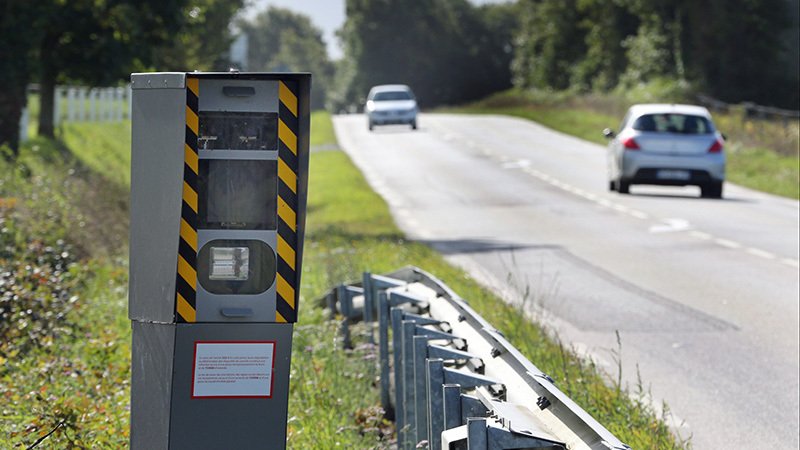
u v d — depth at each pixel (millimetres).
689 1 181625
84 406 16703
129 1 80562
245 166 11898
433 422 13359
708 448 18141
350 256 36750
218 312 11945
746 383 22531
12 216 33312
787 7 182500
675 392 21781
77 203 44031
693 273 38094
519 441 10102
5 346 21031
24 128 81562
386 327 20844
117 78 84312
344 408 19516
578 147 117000
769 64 183250
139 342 12133
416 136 135500
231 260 11945
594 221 55750
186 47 145125
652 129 67625
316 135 136125
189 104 11781
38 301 23656
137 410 12180
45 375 19062
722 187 67438
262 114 11875
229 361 12016
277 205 11938
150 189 11906
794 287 34969
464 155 108688
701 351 25562
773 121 120938
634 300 32656
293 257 12008
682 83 178875
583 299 32875
